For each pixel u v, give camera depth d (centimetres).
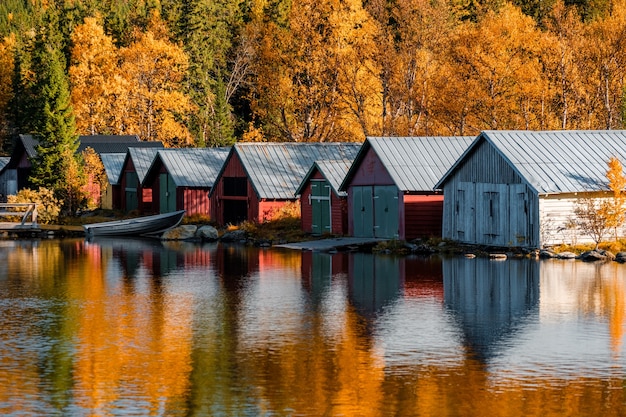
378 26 14788
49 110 12631
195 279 6081
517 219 7238
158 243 9156
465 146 8538
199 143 16738
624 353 3788
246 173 9962
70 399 3225
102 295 5400
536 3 17588
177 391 3309
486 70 12875
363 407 3127
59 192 12219
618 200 7094
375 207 8456
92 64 17025
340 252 7800
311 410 3097
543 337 4081
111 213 12525
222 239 9456
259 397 3238
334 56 14600
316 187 9238
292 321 4512
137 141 14988
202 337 4156
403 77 13962
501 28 13125
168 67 17062
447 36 14225
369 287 5575
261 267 6719
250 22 19662
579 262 6669
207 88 18175
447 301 5012
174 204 11362
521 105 13475
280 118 16262
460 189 7781
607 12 15925
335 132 15025
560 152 7425
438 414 3053
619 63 13112
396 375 3491
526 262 6700
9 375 3525
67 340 4112
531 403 3150
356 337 4122
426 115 13788
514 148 7394
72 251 8250
